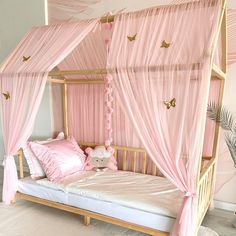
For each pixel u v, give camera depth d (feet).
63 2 10.91
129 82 5.88
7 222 7.92
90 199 7.51
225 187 8.82
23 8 11.93
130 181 8.57
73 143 10.19
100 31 8.25
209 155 8.59
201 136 5.30
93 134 10.63
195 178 5.59
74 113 10.97
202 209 7.21
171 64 5.45
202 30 5.57
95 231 7.51
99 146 10.09
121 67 5.96
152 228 6.62
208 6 5.75
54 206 8.23
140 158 9.78
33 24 11.82
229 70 8.32
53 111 11.84
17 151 8.68
